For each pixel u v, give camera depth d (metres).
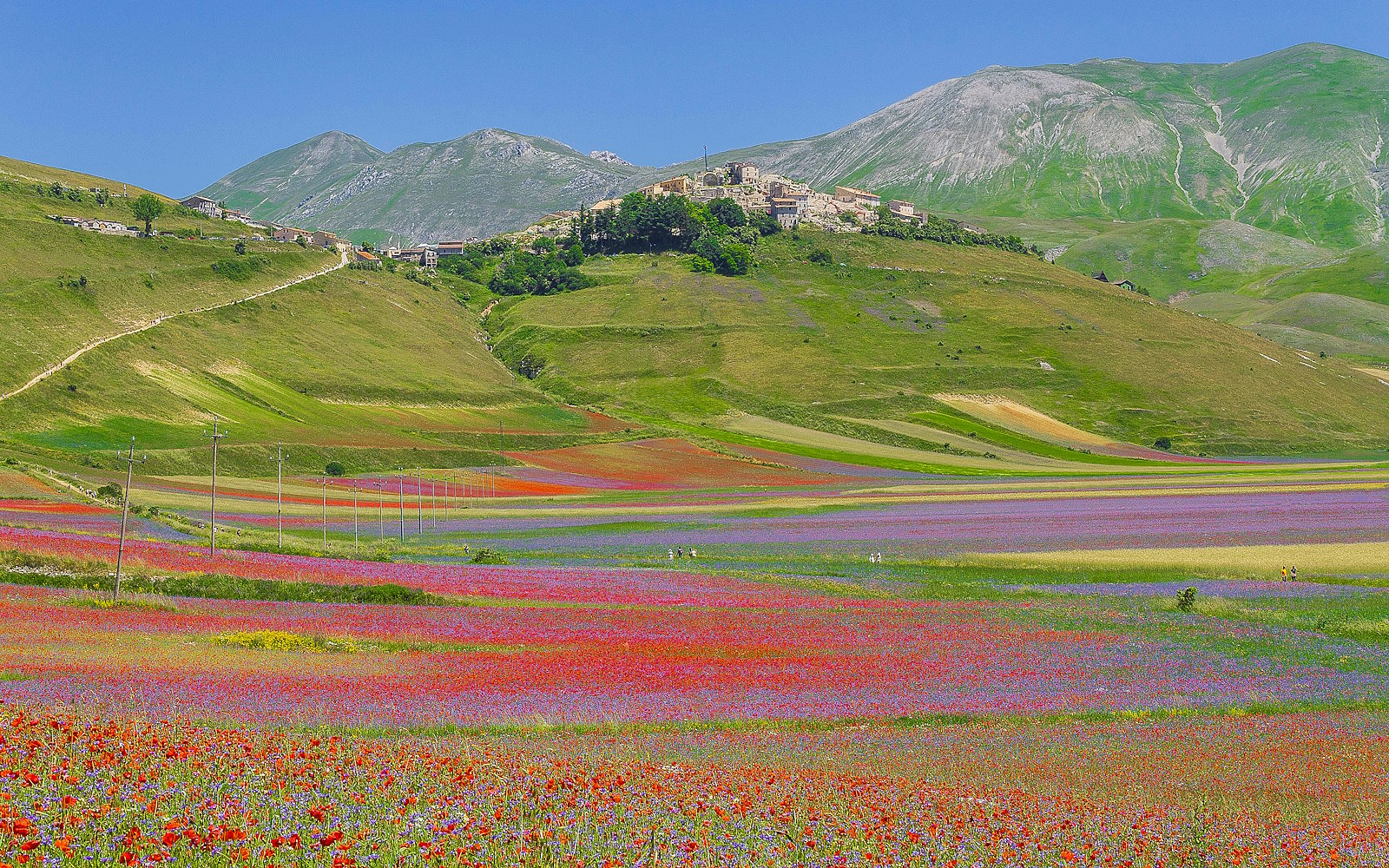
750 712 34.81
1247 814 24.70
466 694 35.12
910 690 39.81
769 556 88.75
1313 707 39.78
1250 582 72.94
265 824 17.17
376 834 17.23
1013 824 21.94
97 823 16.06
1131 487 146.62
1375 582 72.94
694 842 18.47
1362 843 22.61
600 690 37.09
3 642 38.84
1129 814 23.70
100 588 55.59
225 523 100.12
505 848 17.52
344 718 30.11
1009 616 59.56
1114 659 47.91
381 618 52.69
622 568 78.94
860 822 21.11
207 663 37.22
